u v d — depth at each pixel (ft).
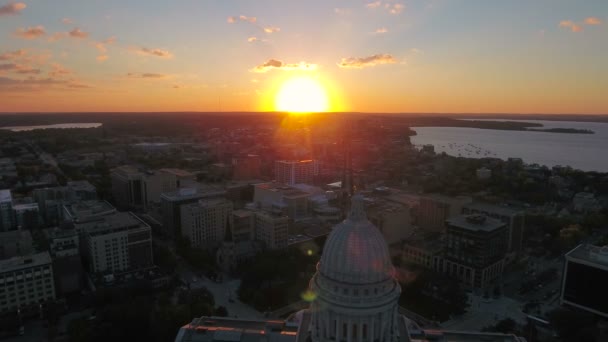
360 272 433.48
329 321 442.50
